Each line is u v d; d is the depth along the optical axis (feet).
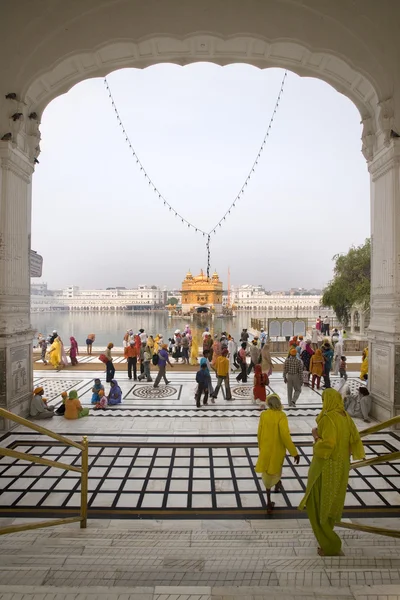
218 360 27.53
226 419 23.21
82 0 22.18
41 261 43.80
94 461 16.94
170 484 14.80
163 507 13.08
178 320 165.48
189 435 20.39
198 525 11.94
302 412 24.44
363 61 22.58
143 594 6.09
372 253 24.86
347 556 8.70
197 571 7.44
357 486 14.52
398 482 14.84
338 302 76.07
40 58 22.24
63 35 22.50
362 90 24.47
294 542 9.76
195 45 24.23
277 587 6.46
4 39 21.62
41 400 23.39
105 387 31.96
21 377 22.94
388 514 12.57
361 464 9.61
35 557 8.04
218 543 9.75
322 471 9.21
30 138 23.99
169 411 24.91
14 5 21.67
